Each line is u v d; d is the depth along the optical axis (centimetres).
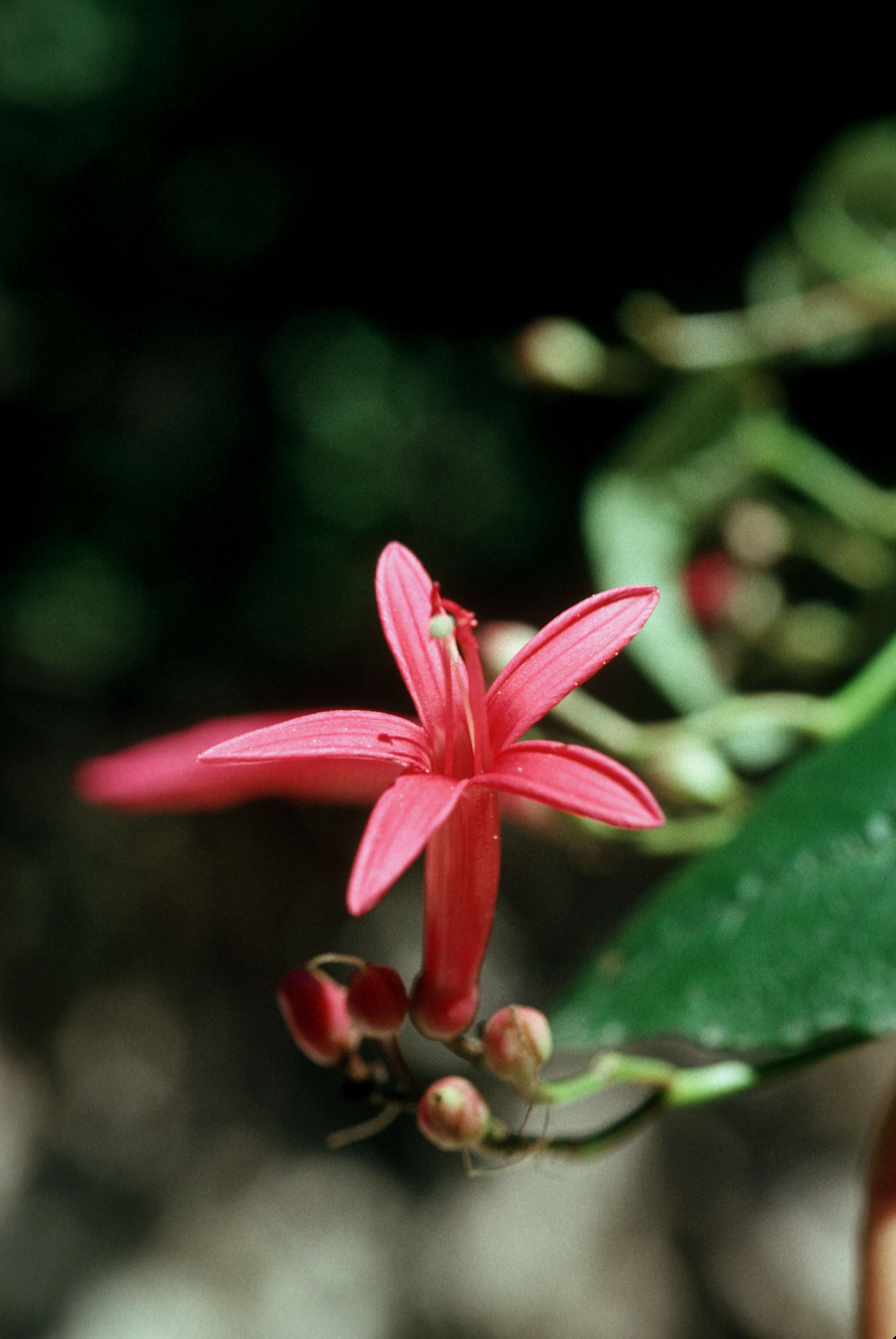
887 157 33
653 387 37
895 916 24
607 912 69
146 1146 73
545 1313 60
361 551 79
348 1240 67
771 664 34
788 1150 60
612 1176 62
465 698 24
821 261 33
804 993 24
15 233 84
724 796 30
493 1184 65
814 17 63
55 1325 67
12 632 84
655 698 60
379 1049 63
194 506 82
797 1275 56
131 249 84
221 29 80
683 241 67
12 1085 77
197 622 82
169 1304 67
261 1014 76
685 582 33
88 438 84
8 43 83
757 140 65
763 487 33
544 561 74
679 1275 59
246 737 23
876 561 33
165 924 79
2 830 82
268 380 82
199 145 82
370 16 77
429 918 24
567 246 71
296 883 77
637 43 69
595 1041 24
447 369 77
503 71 73
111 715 84
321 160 79
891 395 55
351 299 79
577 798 22
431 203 76
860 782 25
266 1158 71
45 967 79
